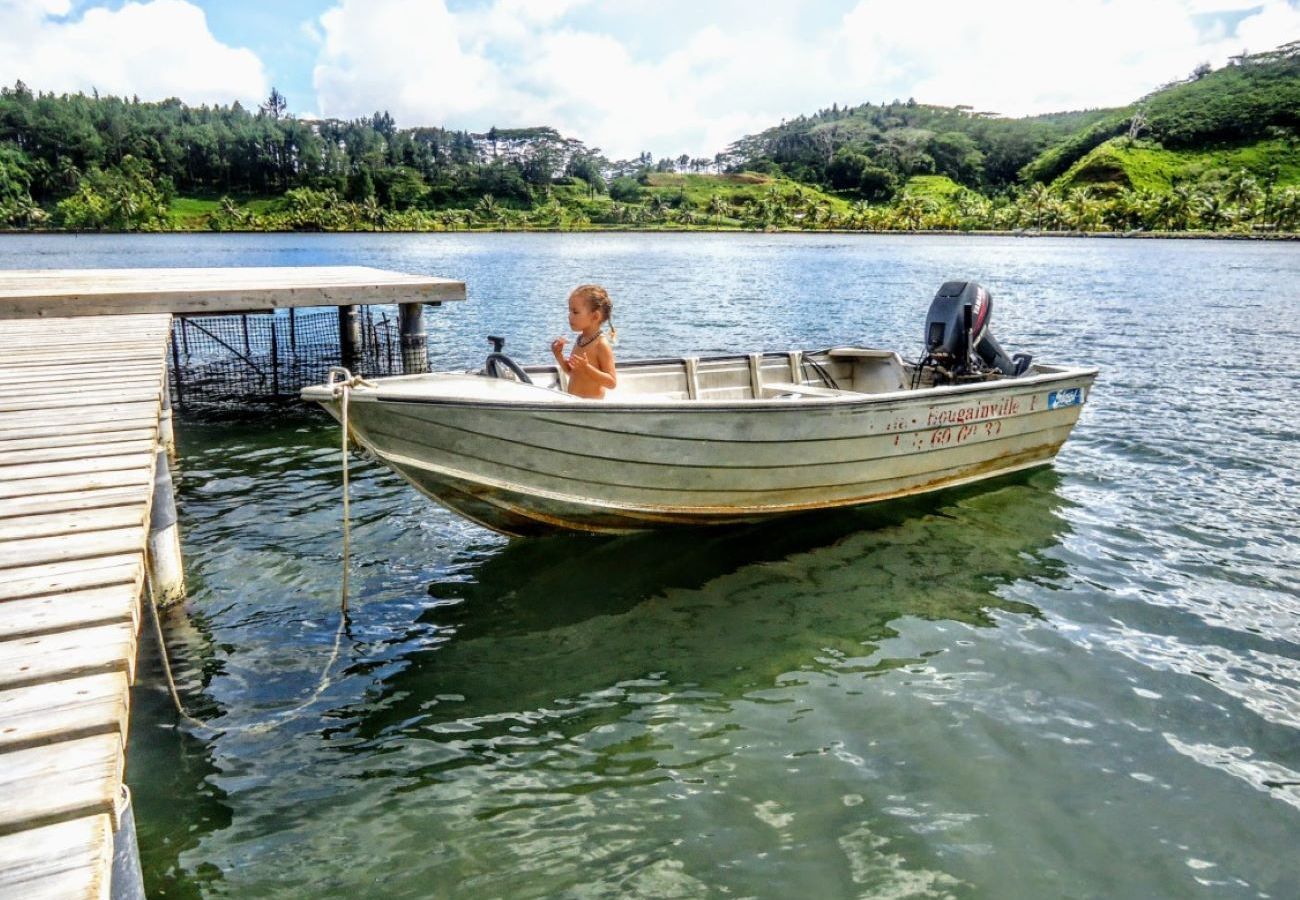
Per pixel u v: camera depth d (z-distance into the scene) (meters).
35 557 2.79
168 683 4.08
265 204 194.12
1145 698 4.16
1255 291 34.22
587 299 5.72
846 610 5.09
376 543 6.07
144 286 10.73
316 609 5.07
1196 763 3.66
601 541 5.91
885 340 19.53
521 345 16.95
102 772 1.72
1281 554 6.00
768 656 4.57
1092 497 7.19
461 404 4.78
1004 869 3.04
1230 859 3.11
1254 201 136.62
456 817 3.31
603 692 4.22
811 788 3.48
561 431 5.07
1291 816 3.34
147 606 4.37
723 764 3.64
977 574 5.62
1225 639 4.77
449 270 47.41
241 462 8.18
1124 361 15.52
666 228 196.88
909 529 6.38
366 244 110.75
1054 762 3.66
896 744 3.78
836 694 4.20
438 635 4.79
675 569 5.63
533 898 2.89
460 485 5.12
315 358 14.62
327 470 7.92
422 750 3.75
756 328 21.52
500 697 4.18
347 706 4.09
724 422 5.44
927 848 3.14
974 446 6.95
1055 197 170.62
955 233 170.62
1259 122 183.50
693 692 4.22
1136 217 149.50
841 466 6.12
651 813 3.33
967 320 7.38
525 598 5.23
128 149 196.00
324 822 3.28
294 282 11.63
